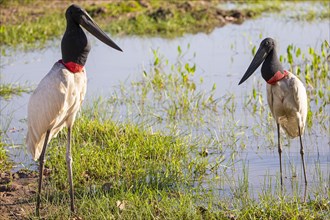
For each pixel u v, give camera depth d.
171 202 9.11
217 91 15.16
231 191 9.80
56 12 22.73
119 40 20.72
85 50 8.73
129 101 14.40
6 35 20.02
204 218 8.80
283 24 22.28
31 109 8.76
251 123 13.10
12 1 23.47
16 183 10.20
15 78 16.36
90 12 22.80
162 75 15.88
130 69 17.12
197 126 12.90
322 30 20.98
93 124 12.14
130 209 8.94
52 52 19.05
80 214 8.94
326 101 14.06
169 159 10.81
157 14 22.67
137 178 10.07
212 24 22.56
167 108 13.94
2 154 11.24
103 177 10.25
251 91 15.18
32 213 9.03
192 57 18.20
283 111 10.49
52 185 9.95
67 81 8.60
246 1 25.81
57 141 11.60
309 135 12.38
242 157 11.34
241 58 18.02
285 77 10.38
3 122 13.38
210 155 11.35
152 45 19.84
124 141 11.41
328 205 9.11
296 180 10.30
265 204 8.98
